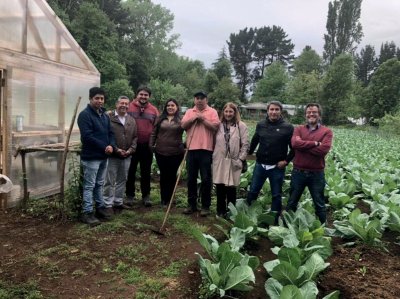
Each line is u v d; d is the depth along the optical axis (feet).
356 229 17.40
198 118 19.25
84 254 14.48
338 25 235.81
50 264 13.64
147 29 199.31
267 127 18.80
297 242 14.34
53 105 23.07
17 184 20.13
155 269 13.78
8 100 19.19
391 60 157.38
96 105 17.76
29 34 20.61
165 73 191.01
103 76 116.78
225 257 12.32
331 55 238.89
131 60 152.05
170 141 20.74
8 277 12.64
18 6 19.61
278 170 18.85
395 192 24.36
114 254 14.74
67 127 24.58
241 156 19.27
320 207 18.31
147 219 19.21
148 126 21.09
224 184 19.33
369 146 61.57
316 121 17.71
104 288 12.33
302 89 165.27
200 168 19.94
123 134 19.71
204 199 20.25
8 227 17.08
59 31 22.94
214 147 19.60
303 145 17.38
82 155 17.72
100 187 18.63
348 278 14.28
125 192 22.84
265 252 16.43
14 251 14.61
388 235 19.48
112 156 19.62
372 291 13.25
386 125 111.65
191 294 12.28
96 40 116.06
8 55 18.99
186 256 14.92
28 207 19.53
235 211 17.92
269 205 22.25
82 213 18.30
